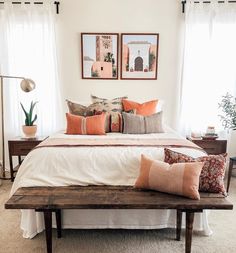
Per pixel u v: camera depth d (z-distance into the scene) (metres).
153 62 3.81
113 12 3.70
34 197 1.75
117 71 3.83
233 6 3.62
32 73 3.72
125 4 3.68
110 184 2.00
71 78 3.84
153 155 2.12
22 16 3.60
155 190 1.85
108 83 3.86
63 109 3.88
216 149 3.35
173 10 3.70
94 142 2.41
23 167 2.11
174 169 1.79
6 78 3.72
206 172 1.84
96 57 3.79
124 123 3.07
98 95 3.88
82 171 2.04
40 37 3.66
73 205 1.64
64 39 3.74
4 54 3.65
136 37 3.75
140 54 3.79
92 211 2.07
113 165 2.07
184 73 3.75
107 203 1.66
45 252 1.91
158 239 2.08
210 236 2.13
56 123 3.84
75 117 2.99
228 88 3.77
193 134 3.46
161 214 2.08
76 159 2.08
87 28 3.73
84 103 3.45
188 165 1.79
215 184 1.82
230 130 3.85
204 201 1.69
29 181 1.99
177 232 2.05
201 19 3.63
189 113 3.83
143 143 2.38
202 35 3.67
